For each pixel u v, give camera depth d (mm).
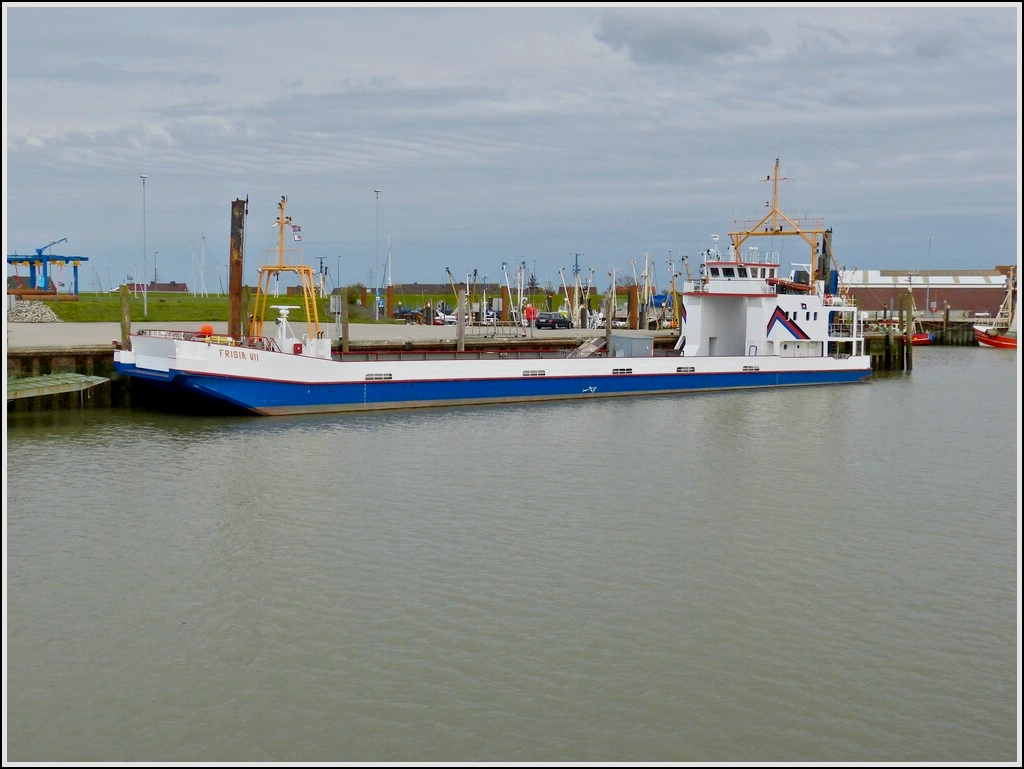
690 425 48844
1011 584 25109
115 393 50375
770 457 40781
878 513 31766
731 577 25266
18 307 81188
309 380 49031
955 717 18375
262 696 18734
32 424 44844
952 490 35156
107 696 18719
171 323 81125
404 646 20812
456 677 19500
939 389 69000
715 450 42000
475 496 32875
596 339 66938
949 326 142500
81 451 38938
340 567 25453
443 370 53188
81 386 47969
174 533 28172
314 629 21609
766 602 23594
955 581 25281
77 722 17797
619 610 22891
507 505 31750
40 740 17219
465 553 26703
